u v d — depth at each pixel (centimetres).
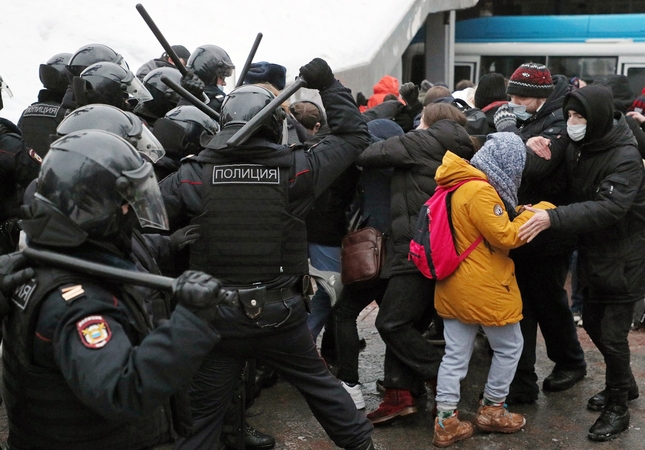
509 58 1271
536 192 385
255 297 223
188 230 275
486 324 338
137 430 195
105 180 183
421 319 396
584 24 1212
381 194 390
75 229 182
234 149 273
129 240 200
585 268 358
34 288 177
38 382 180
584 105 330
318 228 398
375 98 759
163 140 343
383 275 367
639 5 1373
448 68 1279
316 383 291
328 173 284
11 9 841
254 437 355
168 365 168
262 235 273
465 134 363
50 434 185
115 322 177
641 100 632
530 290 395
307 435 370
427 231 339
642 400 400
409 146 360
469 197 328
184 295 169
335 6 1048
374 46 1012
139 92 356
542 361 457
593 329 365
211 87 455
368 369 450
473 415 388
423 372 364
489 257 335
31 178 358
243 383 327
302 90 809
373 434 369
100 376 166
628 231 347
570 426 374
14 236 364
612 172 334
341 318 390
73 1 871
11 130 360
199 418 278
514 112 407
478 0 1301
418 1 1138
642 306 505
